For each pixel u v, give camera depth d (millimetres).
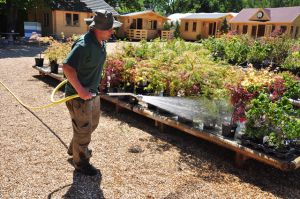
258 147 3941
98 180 3734
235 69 5477
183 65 5465
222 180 3879
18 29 26531
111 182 3707
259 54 11359
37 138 4836
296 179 4008
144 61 6145
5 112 5988
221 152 4660
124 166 4102
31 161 4094
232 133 4340
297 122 3787
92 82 3557
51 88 8102
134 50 7035
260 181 3902
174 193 3551
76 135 3660
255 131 3959
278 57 11180
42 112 6109
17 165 3965
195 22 34781
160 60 6016
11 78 9133
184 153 4578
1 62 12273
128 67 6121
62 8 24688
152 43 7371
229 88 4309
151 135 5199
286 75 4953
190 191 3605
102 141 4844
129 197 3432
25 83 8555
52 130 5199
